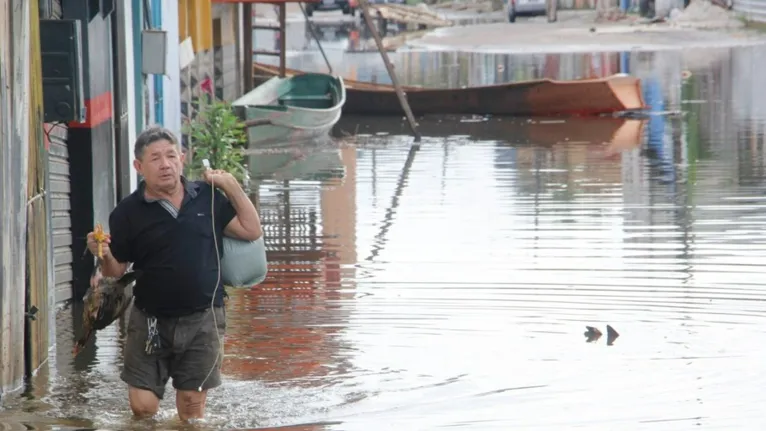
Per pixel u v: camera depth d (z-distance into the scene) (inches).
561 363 936.9
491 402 842.8
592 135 2677.2
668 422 791.1
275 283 1239.5
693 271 1262.3
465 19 6835.6
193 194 757.9
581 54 5068.9
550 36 5723.4
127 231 753.0
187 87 2101.4
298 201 1814.7
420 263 1332.4
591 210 1672.0
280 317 1096.8
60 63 1017.5
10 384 872.9
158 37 1481.3
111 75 1277.1
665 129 2753.4
